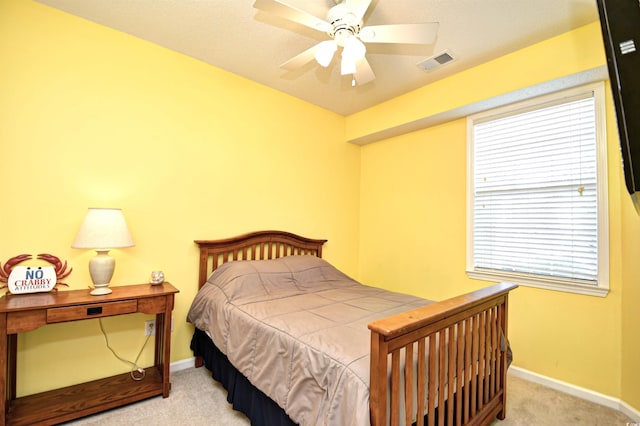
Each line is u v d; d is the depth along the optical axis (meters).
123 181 2.24
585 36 2.02
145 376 2.19
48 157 1.97
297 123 3.29
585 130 2.24
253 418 1.67
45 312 1.66
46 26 1.97
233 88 2.81
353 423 1.10
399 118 3.14
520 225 2.55
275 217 3.11
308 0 1.84
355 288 2.68
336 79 2.86
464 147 2.89
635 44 0.76
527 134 2.52
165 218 2.43
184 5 1.93
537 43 2.21
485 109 2.69
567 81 2.16
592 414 1.96
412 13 1.93
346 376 1.20
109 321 2.18
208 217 2.65
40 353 1.94
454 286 2.94
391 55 2.39
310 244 3.37
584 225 2.23
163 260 2.41
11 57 1.87
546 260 2.40
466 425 1.57
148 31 2.22
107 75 2.18
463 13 1.92
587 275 2.20
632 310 1.95
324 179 3.54
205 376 2.35
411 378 1.24
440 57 2.42
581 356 2.19
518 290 2.51
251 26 2.13
